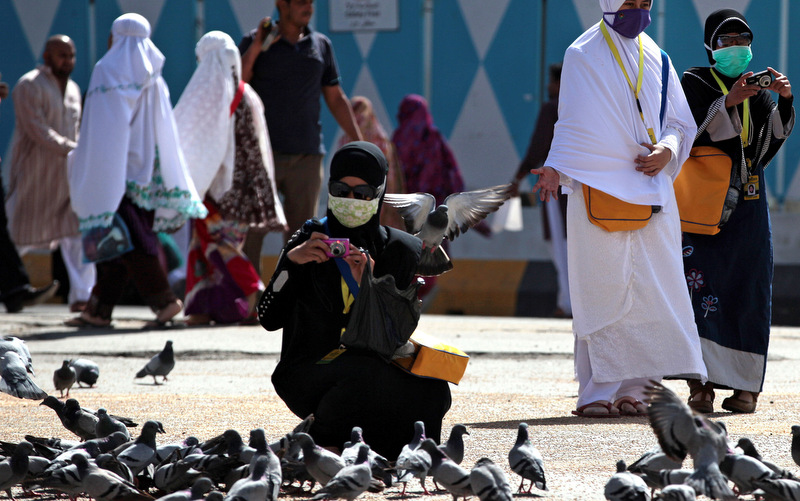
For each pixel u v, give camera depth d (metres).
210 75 23.67
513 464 8.47
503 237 34.16
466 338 22.28
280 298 10.13
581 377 13.23
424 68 34.31
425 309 33.75
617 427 11.76
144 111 23.00
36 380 16.22
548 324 25.81
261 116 23.94
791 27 31.33
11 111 37.00
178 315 27.98
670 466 7.92
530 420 12.42
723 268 13.62
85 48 36.59
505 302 33.00
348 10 34.66
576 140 12.85
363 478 7.68
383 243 10.16
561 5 33.22
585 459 10.00
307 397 10.06
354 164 9.80
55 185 28.52
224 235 24.05
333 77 25.48
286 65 24.39
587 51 12.98
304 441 8.19
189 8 35.53
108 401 13.94
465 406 13.57
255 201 23.86
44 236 28.66
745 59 13.74
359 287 9.80
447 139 34.34
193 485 7.53
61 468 7.71
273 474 7.56
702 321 13.52
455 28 34.00
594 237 12.80
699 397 13.44
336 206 9.90
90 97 22.77
